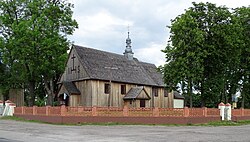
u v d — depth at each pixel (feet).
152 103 193.36
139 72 193.77
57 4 153.79
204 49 133.59
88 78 157.89
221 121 127.54
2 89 171.01
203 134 80.28
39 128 92.89
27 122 115.44
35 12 146.20
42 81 174.29
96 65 167.94
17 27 139.95
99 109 116.67
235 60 150.30
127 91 177.47
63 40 148.77
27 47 138.51
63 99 164.04
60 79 175.63
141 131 88.12
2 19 149.07
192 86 141.08
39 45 139.85
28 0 151.43
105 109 117.29
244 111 148.46
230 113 133.18
